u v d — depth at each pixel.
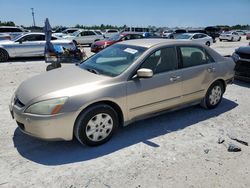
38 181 3.06
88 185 3.01
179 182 3.08
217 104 5.55
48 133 3.41
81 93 3.50
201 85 5.00
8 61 13.54
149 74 3.81
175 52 4.57
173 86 4.48
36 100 3.43
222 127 4.64
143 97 4.10
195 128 4.56
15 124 4.60
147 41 4.68
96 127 3.74
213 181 3.11
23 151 3.70
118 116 4.05
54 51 12.83
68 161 3.47
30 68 10.82
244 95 6.69
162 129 4.48
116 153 3.68
